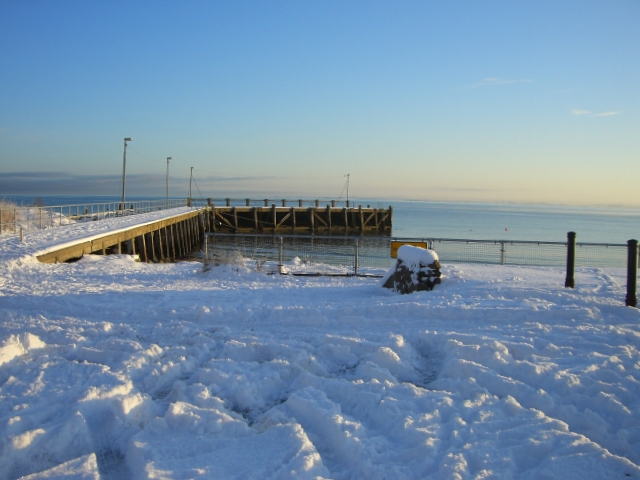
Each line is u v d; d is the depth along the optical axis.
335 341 6.36
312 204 69.75
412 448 3.84
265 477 3.55
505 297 9.21
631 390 4.95
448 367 5.48
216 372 5.29
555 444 3.93
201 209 53.94
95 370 5.33
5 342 5.91
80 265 16.22
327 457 3.93
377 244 21.31
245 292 10.88
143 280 13.12
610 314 7.92
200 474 3.57
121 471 3.85
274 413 4.57
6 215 29.44
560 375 5.17
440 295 9.45
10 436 3.88
